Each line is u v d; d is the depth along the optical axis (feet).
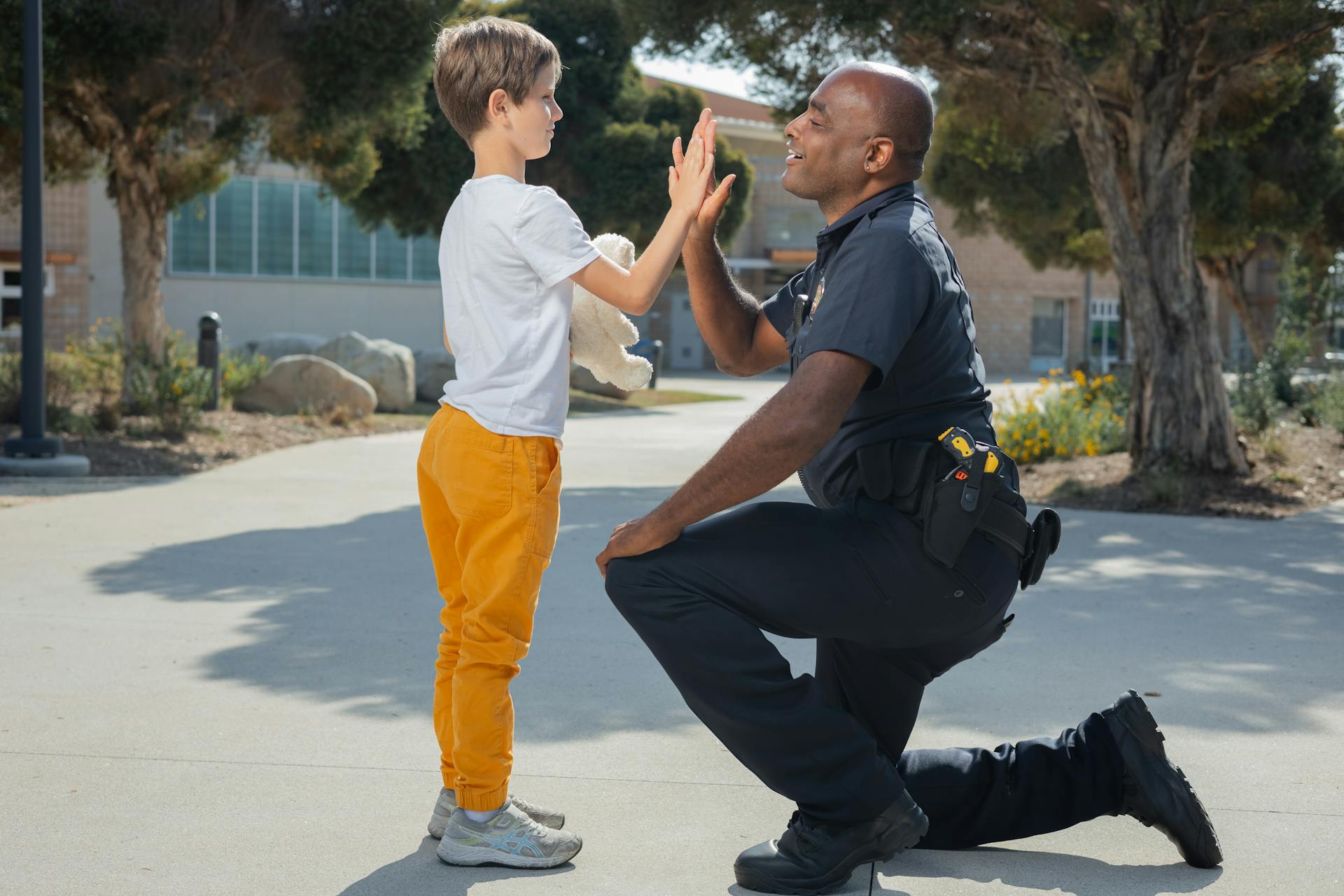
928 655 8.58
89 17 35.96
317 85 40.01
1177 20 31.14
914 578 7.78
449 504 8.66
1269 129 51.06
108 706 12.33
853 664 8.71
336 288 100.83
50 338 91.66
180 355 50.39
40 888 8.04
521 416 8.39
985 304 134.41
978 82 34.42
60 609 16.81
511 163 8.80
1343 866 8.70
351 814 9.52
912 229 7.86
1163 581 19.97
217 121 43.04
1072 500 30.45
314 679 13.47
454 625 9.14
